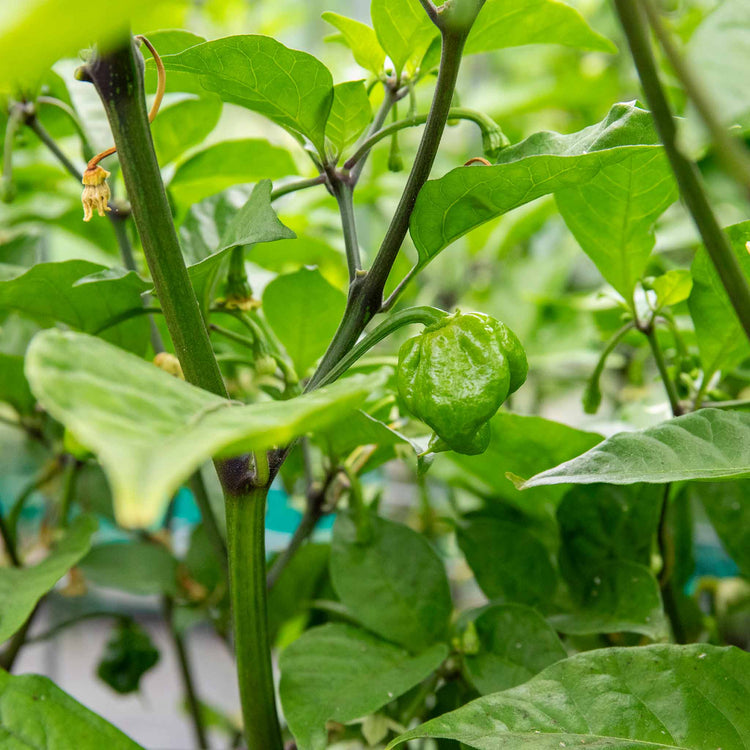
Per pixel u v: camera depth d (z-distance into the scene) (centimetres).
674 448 34
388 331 35
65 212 63
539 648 41
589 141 36
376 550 45
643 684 35
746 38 28
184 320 33
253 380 52
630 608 42
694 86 25
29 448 66
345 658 41
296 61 37
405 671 41
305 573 53
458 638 43
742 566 46
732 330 42
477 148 90
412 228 36
